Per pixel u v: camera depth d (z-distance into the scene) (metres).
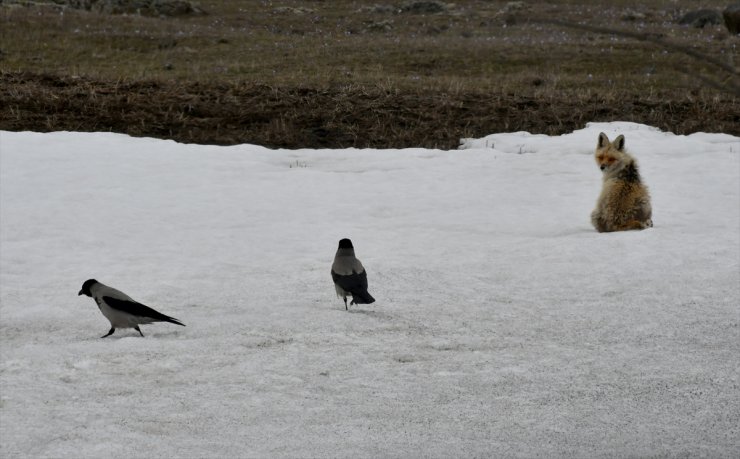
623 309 12.18
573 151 26.58
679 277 13.69
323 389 8.96
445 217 19.19
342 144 28.67
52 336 11.04
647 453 7.29
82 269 14.75
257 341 10.59
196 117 30.53
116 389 8.89
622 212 17.05
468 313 12.05
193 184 22.02
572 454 7.24
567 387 9.05
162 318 10.59
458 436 7.66
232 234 17.52
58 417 8.02
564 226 18.14
